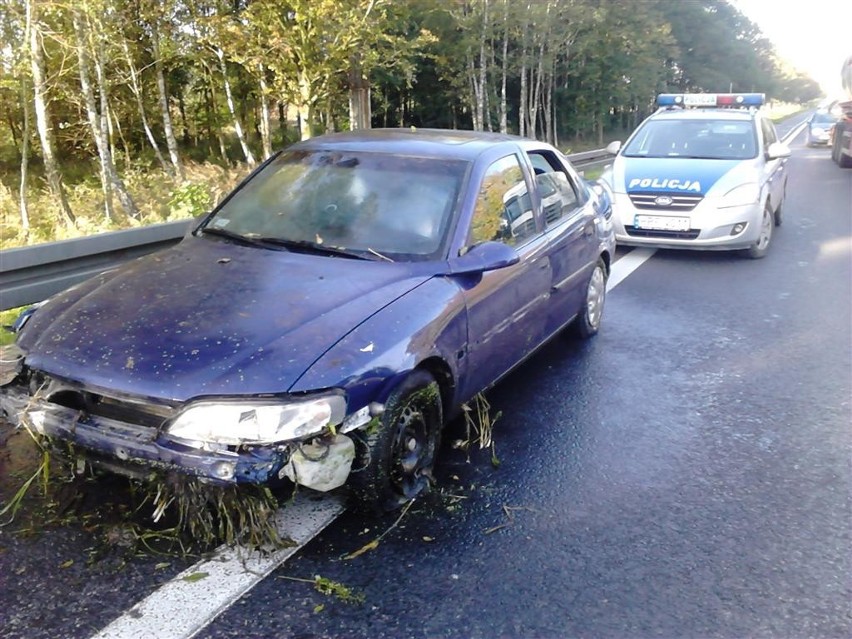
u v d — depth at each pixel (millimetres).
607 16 44281
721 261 9188
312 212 4156
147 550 3053
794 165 22703
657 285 7996
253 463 2770
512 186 4594
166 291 3430
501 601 2844
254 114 40656
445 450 4074
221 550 3070
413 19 33281
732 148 9734
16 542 3080
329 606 2777
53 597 2764
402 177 4230
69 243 5297
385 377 3104
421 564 3047
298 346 3000
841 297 7473
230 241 4094
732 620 2785
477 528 3322
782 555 3201
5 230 17797
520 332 4484
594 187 6395
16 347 3287
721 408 4773
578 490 3697
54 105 26859
